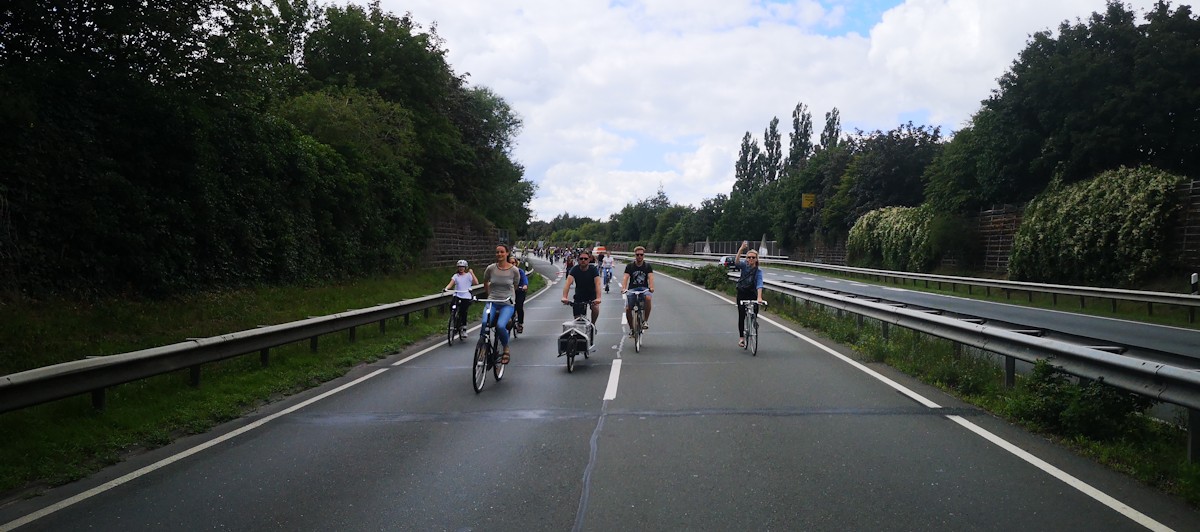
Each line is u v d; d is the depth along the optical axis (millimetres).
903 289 32156
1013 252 29359
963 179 39500
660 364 10984
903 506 4668
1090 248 25031
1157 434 6211
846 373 9938
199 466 5879
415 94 38250
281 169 20328
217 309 15062
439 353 12992
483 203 50250
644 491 5031
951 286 33469
